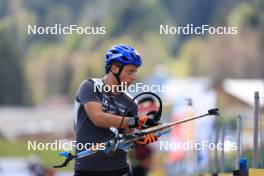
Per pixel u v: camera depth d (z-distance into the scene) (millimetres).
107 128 18266
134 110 18703
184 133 34438
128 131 18703
